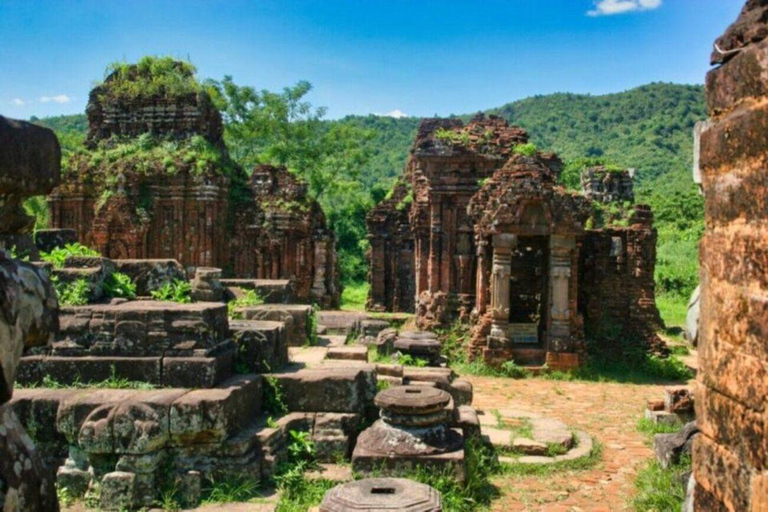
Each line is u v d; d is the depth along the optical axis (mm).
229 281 15906
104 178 26766
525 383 16547
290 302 15859
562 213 17594
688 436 9156
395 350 15359
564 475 9297
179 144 27562
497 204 17922
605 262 19297
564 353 17453
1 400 2531
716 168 3174
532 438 10484
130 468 7176
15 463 2645
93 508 7094
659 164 72938
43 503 2799
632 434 11695
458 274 20797
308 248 28469
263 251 27906
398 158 86250
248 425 8367
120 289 9992
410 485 6727
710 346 3230
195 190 26594
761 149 2740
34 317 2727
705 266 3322
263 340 9383
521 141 21422
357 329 18141
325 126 53406
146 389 8031
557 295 17609
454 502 7605
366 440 8359
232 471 7516
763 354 2727
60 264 10195
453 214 20875
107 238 26375
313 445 8695
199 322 8406
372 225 30906
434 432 8258
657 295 35625
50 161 2967
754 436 2793
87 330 8422
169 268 11469
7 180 2695
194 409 7352
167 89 27844
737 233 2949
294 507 7199
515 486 8805
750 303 2830
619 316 19188
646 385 16453
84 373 8227
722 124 3094
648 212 19750
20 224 2994
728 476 3018
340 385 9125
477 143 20797
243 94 42875
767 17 3072
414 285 30844
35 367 8242
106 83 28891
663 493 8016
